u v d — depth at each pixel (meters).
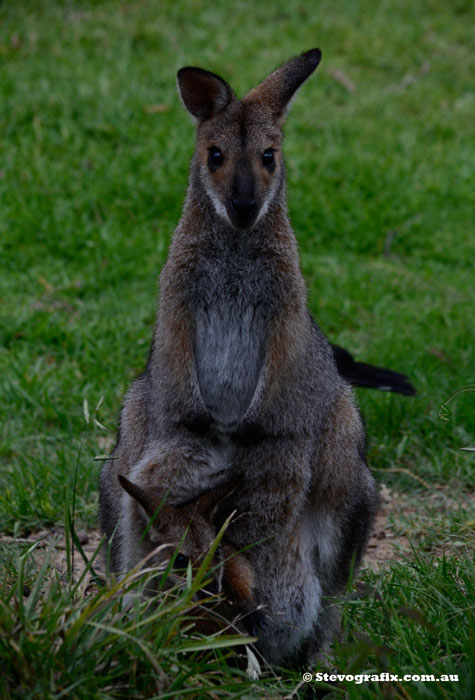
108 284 14.70
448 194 18.08
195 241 7.59
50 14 22.98
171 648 5.68
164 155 17.77
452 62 23.70
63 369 12.41
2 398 11.63
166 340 7.64
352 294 14.69
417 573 7.45
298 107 20.59
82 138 18.14
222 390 7.87
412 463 10.68
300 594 7.52
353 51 23.47
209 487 7.70
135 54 21.72
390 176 18.17
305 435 7.58
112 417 11.42
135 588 6.46
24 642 5.35
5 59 20.73
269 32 23.50
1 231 15.52
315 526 7.68
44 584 7.13
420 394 11.67
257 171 7.46
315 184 17.59
